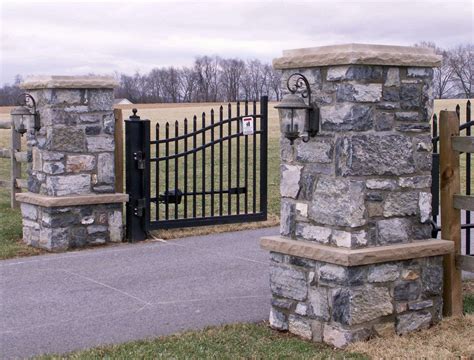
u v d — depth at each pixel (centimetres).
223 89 4231
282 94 587
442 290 603
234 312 649
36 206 957
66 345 561
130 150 981
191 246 952
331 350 530
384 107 547
